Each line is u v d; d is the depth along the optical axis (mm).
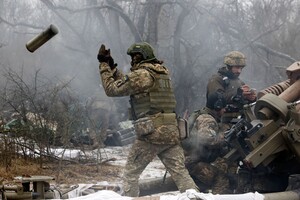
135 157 10344
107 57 10430
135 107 10367
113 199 8438
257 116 9945
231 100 11602
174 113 10406
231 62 11938
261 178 10227
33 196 7902
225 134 10383
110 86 10180
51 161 14969
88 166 15195
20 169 13602
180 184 10328
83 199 8523
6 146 14094
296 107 9711
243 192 10516
